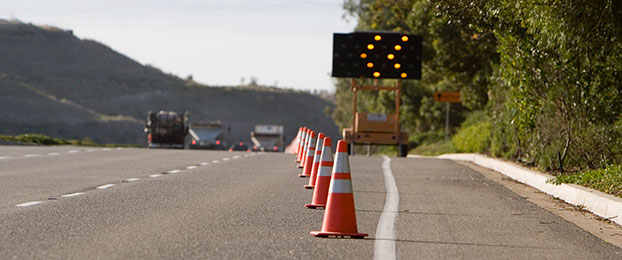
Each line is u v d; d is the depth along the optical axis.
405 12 91.88
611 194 31.34
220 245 20.19
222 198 31.48
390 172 48.12
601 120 42.75
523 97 46.72
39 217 24.38
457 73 87.94
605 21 35.31
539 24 37.09
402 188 38.06
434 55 89.19
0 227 22.05
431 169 51.69
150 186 35.78
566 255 20.34
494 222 26.42
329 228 22.31
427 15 84.19
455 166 55.81
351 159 61.50
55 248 19.00
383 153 144.62
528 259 19.58
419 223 25.64
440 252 20.16
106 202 28.98
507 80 48.09
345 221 22.30
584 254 20.59
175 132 143.12
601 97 42.34
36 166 45.97
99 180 38.25
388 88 81.31
